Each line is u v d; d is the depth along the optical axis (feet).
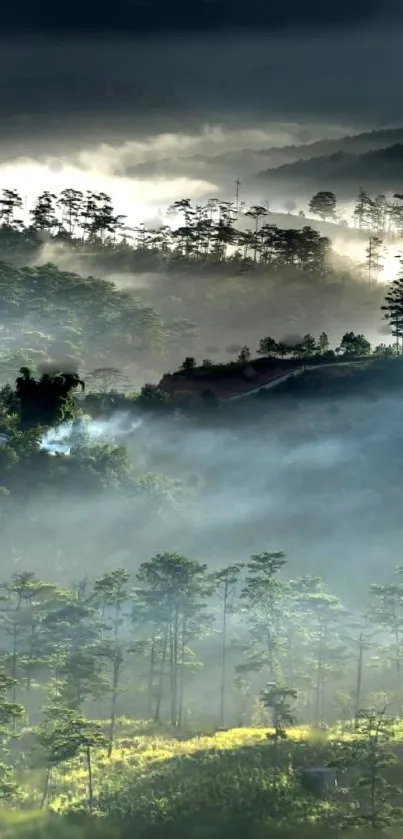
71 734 394.52
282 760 400.06
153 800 376.07
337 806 372.17
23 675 488.44
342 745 400.26
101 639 485.15
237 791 379.55
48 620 482.69
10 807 376.89
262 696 465.47
